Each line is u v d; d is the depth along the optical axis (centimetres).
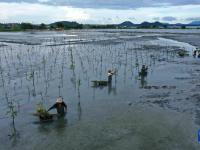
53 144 2105
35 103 3055
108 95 3347
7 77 4300
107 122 2502
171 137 2192
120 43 10019
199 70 4941
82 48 8194
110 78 3912
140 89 3625
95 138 2188
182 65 5466
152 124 2445
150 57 6488
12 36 15188
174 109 2839
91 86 3766
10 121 2561
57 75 4425
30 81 4038
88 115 2683
